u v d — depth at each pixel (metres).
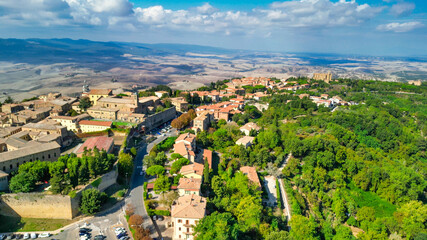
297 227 161.25
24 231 148.88
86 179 172.38
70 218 158.38
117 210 166.88
